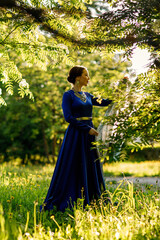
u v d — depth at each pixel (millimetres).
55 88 13914
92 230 2404
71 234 2469
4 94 15766
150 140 3086
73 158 3557
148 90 3051
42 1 3338
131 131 3059
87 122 3682
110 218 2650
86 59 12977
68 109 3635
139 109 3082
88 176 3604
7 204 3650
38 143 20484
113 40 3322
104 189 3646
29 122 18250
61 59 3867
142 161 15117
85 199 3410
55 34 3607
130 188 3336
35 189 4906
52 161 16938
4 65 4043
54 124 14883
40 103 15023
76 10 3367
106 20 3236
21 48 3830
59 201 3480
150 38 3197
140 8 3059
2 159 18641
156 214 2773
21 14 3445
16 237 2238
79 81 3787
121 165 13289
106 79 3186
